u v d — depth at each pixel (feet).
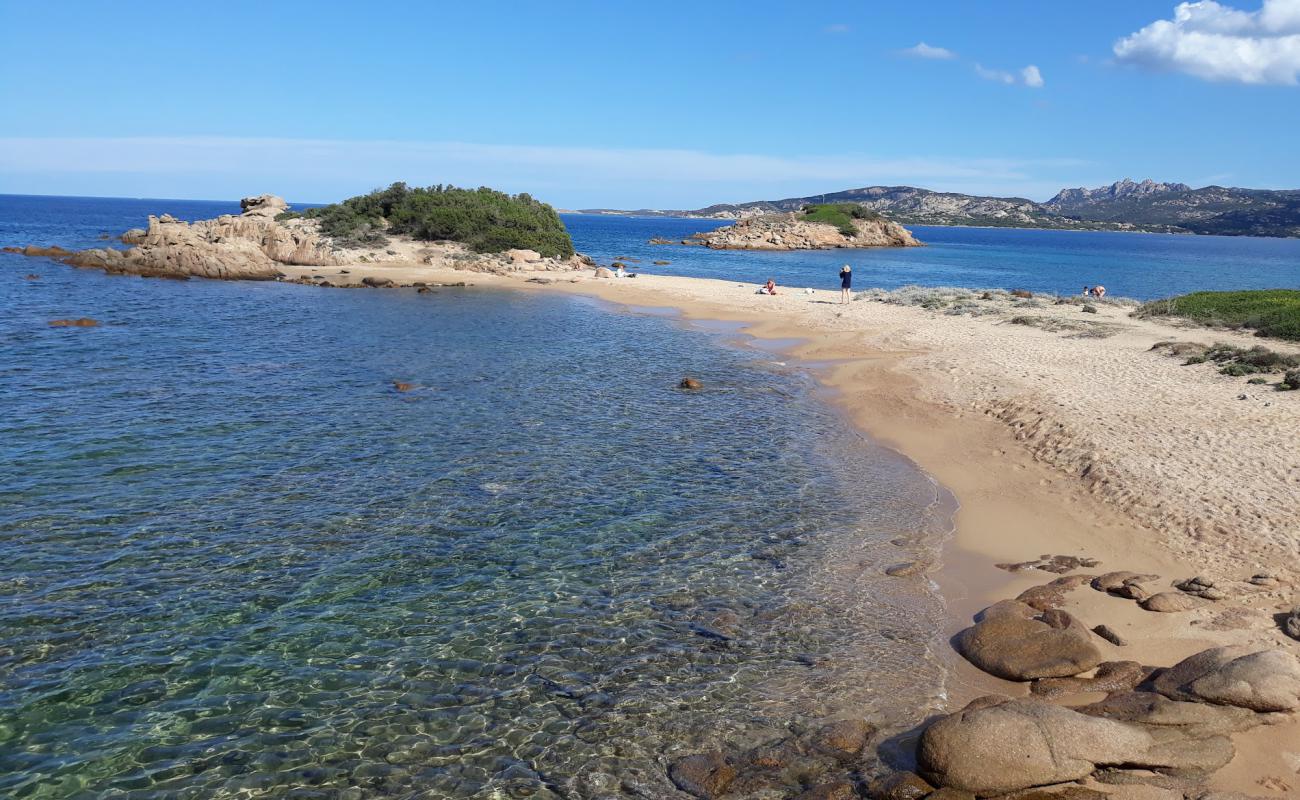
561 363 87.25
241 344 93.20
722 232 451.94
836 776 23.95
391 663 30.30
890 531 42.96
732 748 25.49
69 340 91.09
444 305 136.56
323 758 25.11
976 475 51.44
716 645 31.68
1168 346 83.10
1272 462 46.16
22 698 27.63
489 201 237.45
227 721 26.78
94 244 244.01
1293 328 88.02
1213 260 369.71
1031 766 22.24
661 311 132.77
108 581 35.76
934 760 23.00
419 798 23.45
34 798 23.08
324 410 64.69
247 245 187.01
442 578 36.99
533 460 53.72
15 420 58.49
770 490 49.11
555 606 34.65
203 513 43.37
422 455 54.08
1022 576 37.19
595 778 24.31
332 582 36.35
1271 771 22.33
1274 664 25.27
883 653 31.01
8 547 38.47
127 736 25.93
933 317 117.29
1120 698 26.08
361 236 214.69
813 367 87.25
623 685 29.01
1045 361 79.82
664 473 51.85
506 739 26.11
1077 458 50.78
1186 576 35.01
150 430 57.57
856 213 480.23
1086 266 299.38
